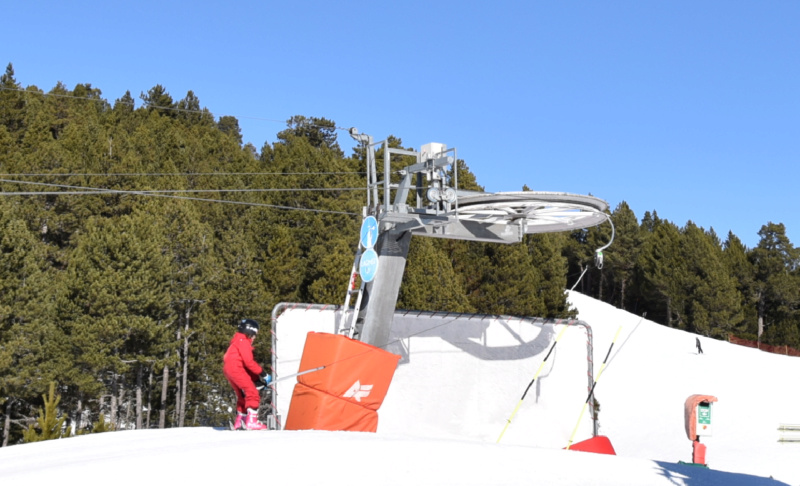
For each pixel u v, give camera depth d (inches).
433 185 536.7
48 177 1734.7
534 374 694.5
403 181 565.3
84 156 1975.9
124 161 1872.5
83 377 1259.2
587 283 3912.4
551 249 2260.1
